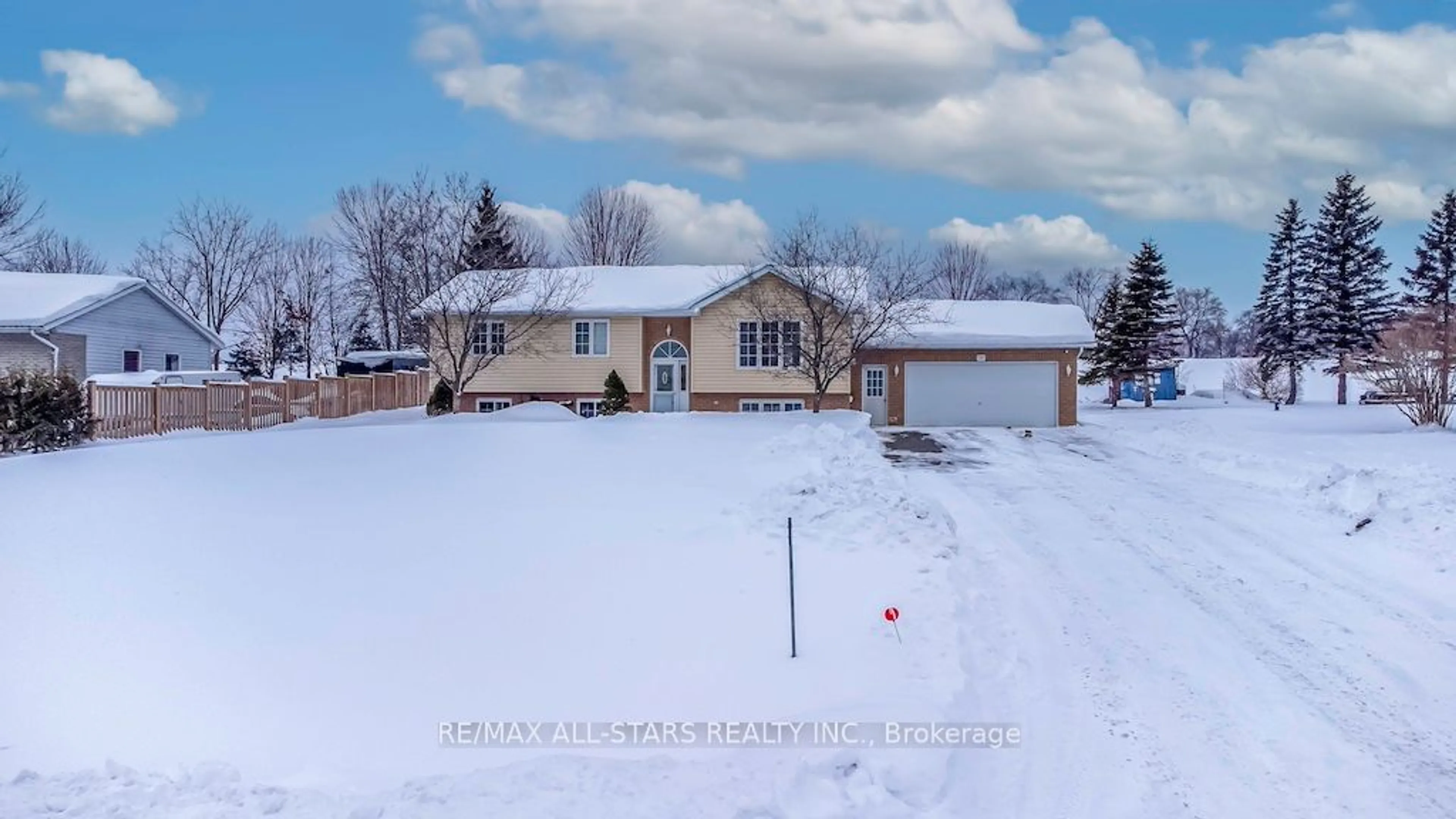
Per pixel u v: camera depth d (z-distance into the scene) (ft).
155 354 116.98
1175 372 200.34
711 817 16.29
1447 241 151.64
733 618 27.30
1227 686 24.59
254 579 28.91
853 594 29.55
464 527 34.94
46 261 191.93
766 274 103.09
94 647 23.71
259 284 195.00
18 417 57.41
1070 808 18.47
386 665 23.65
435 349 108.99
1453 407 101.35
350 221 186.09
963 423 109.81
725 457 49.67
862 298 102.37
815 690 22.88
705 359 106.11
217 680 22.40
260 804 16.57
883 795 17.85
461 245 152.56
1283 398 178.09
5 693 21.24
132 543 31.73
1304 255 166.20
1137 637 28.37
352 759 19.25
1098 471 63.26
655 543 33.58
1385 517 41.19
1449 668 25.73
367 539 33.24
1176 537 41.63
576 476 44.29
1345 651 27.17
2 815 16.01
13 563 29.25
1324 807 18.47
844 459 50.67
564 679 23.27
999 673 25.25
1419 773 19.83
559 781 17.37
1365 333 157.89
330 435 55.83
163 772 18.28
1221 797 18.89
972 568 35.17
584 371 107.86
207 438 55.42
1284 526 43.62
